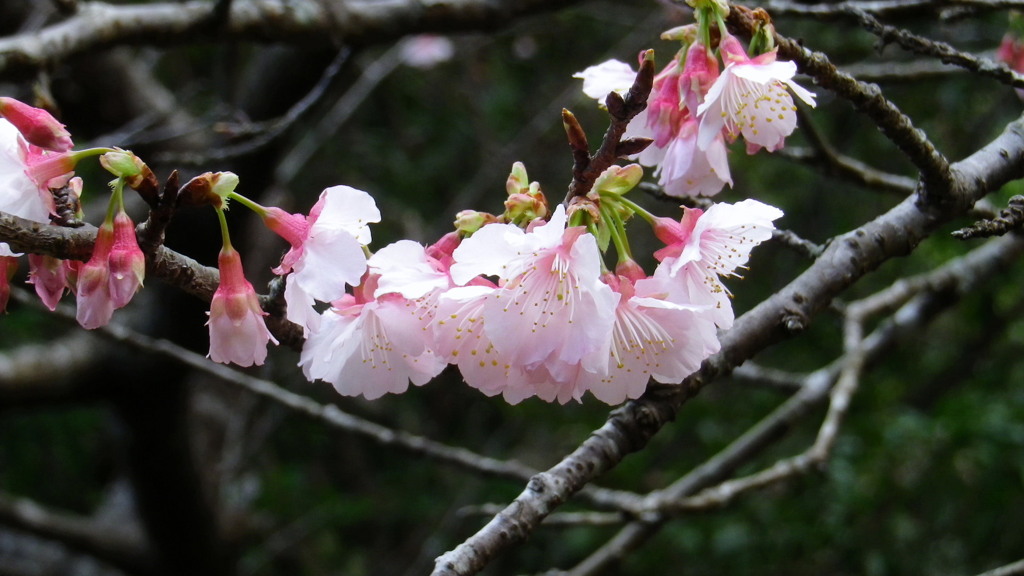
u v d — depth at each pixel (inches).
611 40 258.2
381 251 54.6
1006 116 214.5
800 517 192.2
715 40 62.5
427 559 216.2
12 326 214.5
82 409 226.2
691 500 98.7
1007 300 221.1
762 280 235.9
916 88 214.4
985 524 192.5
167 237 147.5
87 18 103.1
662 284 54.6
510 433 244.2
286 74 144.2
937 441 188.1
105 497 242.4
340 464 255.1
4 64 96.2
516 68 265.4
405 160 244.5
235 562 206.1
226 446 205.5
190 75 225.1
